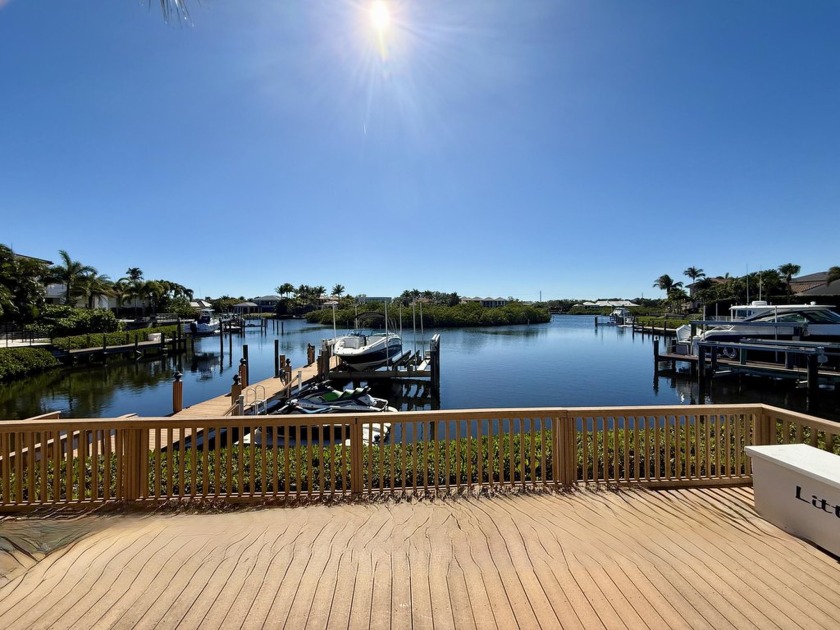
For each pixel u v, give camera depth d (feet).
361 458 12.53
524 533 9.89
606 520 10.65
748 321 60.29
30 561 8.64
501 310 222.07
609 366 77.92
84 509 11.62
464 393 57.16
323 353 60.54
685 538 9.60
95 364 87.10
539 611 6.97
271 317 265.75
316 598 7.34
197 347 122.42
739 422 13.15
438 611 6.98
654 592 7.49
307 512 11.32
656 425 13.12
